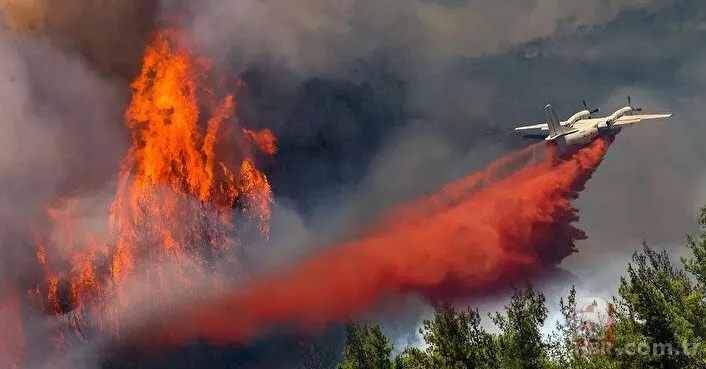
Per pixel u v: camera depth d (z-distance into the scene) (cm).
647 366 3256
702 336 3250
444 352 4131
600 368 3475
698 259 3706
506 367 3928
